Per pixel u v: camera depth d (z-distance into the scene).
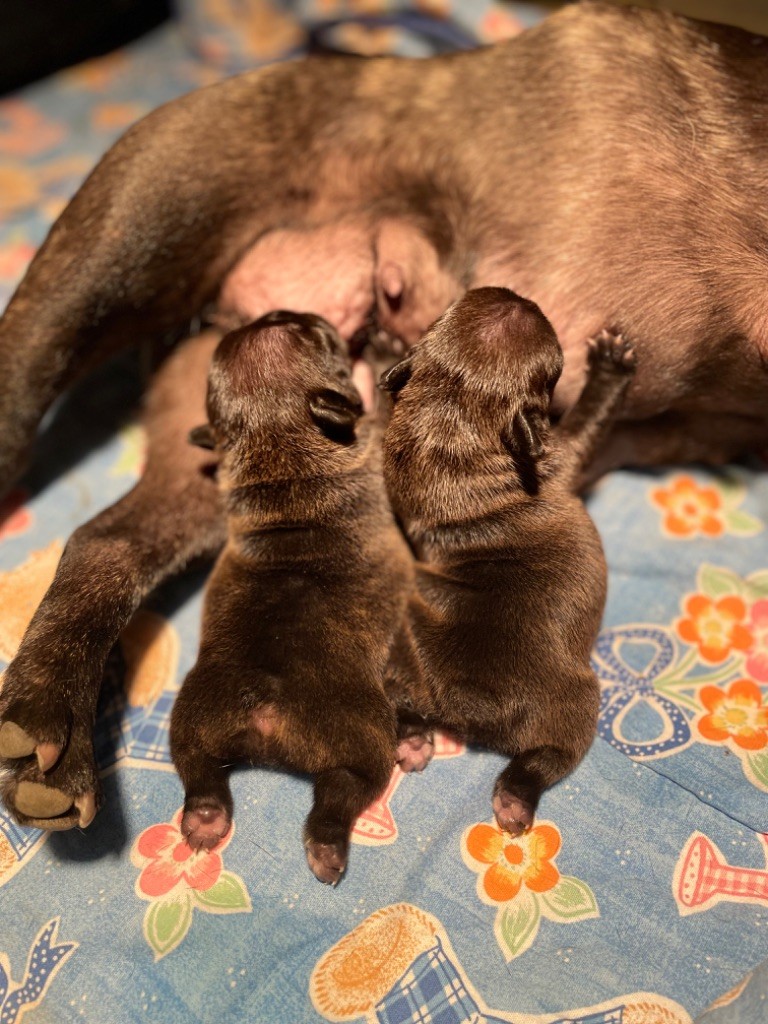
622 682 0.30
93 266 0.31
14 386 0.31
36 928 0.25
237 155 0.32
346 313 0.33
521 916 0.25
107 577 0.29
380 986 0.23
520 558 0.28
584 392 0.31
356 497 0.29
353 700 0.25
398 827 0.26
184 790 0.26
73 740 0.25
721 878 0.25
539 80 0.31
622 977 0.24
